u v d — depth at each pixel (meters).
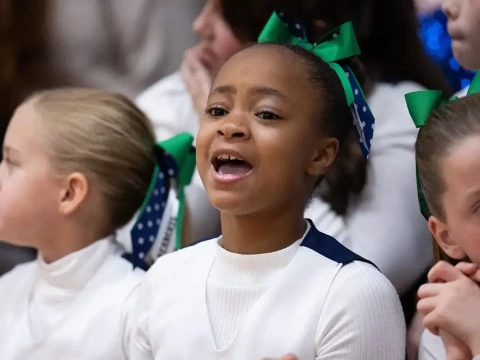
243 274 2.77
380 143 3.86
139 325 2.95
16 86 5.54
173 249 3.65
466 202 2.50
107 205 3.54
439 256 2.86
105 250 3.52
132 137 3.62
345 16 4.04
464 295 2.51
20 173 3.50
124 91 5.62
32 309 3.54
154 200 3.59
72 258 3.47
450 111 2.64
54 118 3.54
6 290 3.71
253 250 2.78
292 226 2.78
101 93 3.72
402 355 2.70
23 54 5.63
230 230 2.81
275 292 2.67
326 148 2.83
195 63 4.74
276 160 2.65
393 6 4.13
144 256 3.55
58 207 3.49
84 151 3.49
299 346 2.58
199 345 2.69
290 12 3.91
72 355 3.31
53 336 3.37
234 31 4.24
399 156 3.84
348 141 3.54
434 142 2.62
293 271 2.71
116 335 3.29
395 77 4.13
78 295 3.44
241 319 2.69
